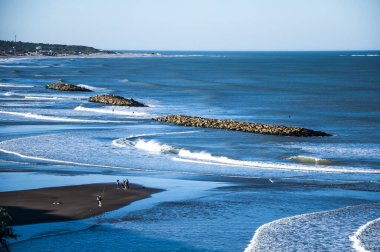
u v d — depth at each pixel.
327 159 69.00
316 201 50.34
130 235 41.00
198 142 80.19
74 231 41.78
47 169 62.41
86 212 46.03
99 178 58.16
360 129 93.38
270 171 63.12
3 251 36.69
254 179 59.16
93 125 96.88
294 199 50.91
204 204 48.78
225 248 38.75
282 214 46.38
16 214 45.31
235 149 75.31
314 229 42.56
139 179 57.94
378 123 99.88
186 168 64.25
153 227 42.78
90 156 70.12
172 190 53.34
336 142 81.06
